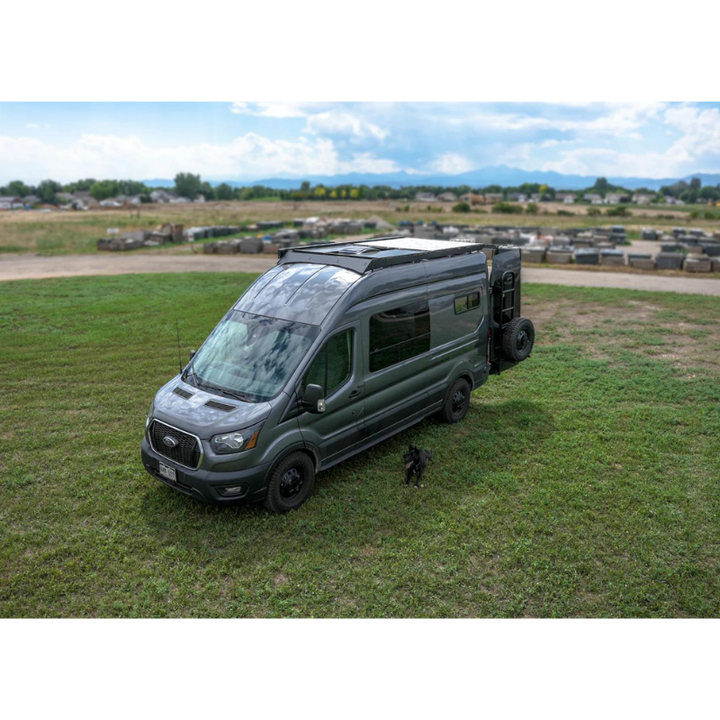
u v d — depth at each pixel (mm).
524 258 29250
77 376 11195
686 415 9211
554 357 12492
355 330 7074
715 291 20984
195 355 7531
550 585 5348
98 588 5312
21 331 14438
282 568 5605
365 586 5359
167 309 16969
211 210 103375
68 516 6449
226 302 17969
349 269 7449
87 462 7684
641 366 11750
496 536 6090
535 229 42469
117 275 23906
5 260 30141
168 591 5289
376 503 6723
